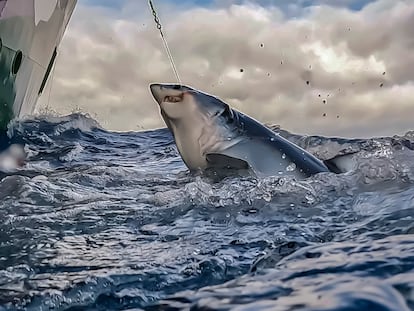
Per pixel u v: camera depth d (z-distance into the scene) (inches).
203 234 94.3
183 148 144.6
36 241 94.7
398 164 122.5
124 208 120.7
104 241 93.7
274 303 40.5
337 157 134.7
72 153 244.5
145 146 294.7
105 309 61.9
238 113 145.3
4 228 104.4
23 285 70.6
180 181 161.5
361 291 40.4
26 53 246.4
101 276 71.9
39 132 271.0
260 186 121.3
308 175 134.3
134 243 91.5
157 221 107.5
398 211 86.7
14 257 84.8
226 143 139.9
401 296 39.6
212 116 139.6
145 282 68.9
